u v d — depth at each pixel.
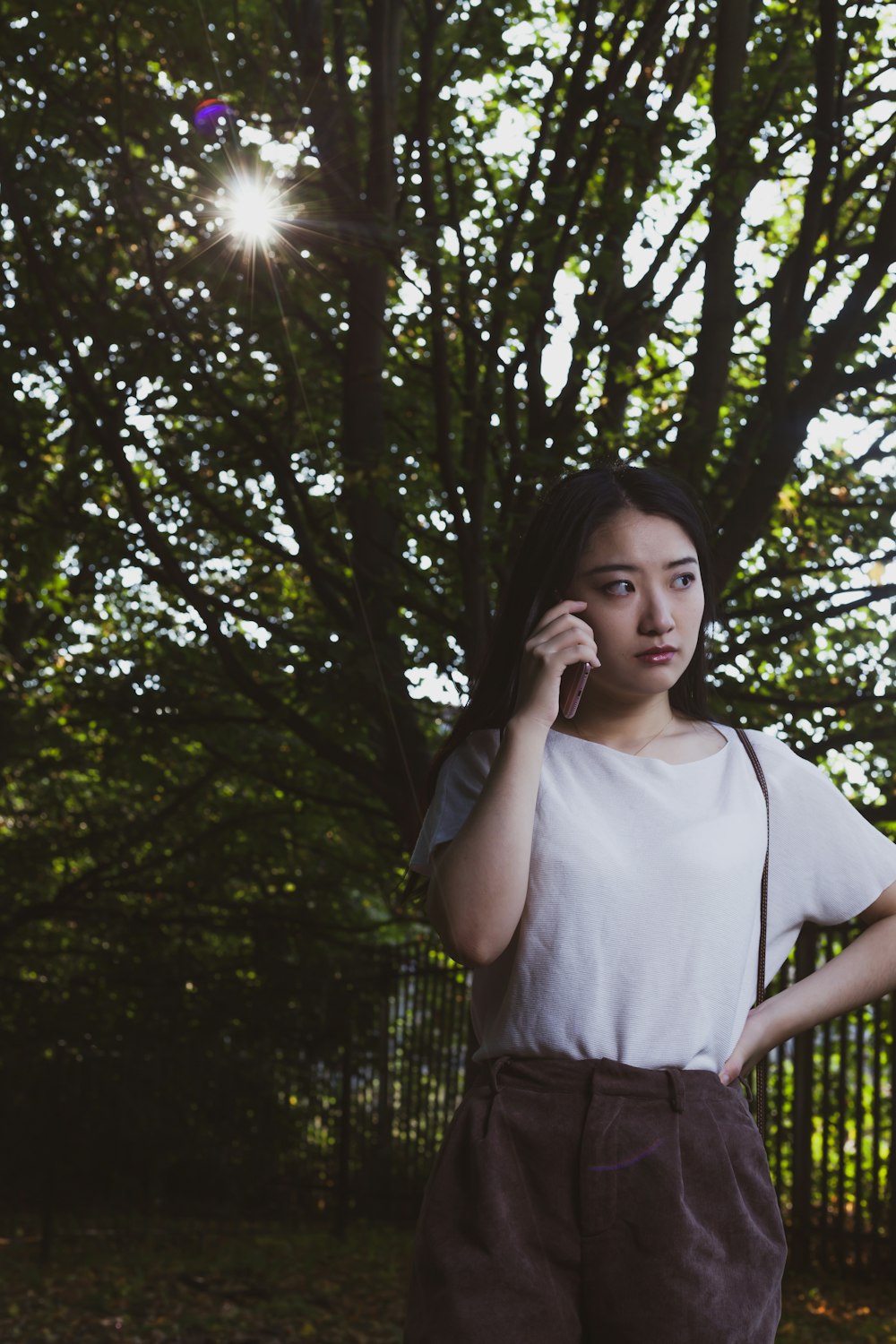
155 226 7.30
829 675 7.66
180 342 7.15
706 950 1.62
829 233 6.22
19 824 11.62
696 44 7.18
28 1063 10.91
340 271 7.83
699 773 1.71
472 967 1.63
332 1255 8.56
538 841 1.62
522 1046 1.62
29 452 8.23
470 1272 1.53
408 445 7.12
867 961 1.75
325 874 11.01
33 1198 10.71
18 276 7.65
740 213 6.64
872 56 6.53
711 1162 1.56
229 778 10.41
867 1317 6.75
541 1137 1.56
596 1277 1.53
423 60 6.47
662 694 1.77
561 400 6.33
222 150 6.87
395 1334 6.48
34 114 6.67
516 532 5.92
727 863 1.64
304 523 7.23
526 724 1.63
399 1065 10.17
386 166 6.84
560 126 6.45
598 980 1.59
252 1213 10.41
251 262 7.26
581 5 6.12
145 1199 10.48
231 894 11.53
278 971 10.55
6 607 11.48
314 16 7.33
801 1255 7.89
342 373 7.48
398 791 6.54
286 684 7.40
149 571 6.92
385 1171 10.07
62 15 6.64
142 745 8.91
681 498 1.73
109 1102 10.70
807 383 5.88
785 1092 8.30
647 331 7.17
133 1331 6.42
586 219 6.21
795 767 1.77
